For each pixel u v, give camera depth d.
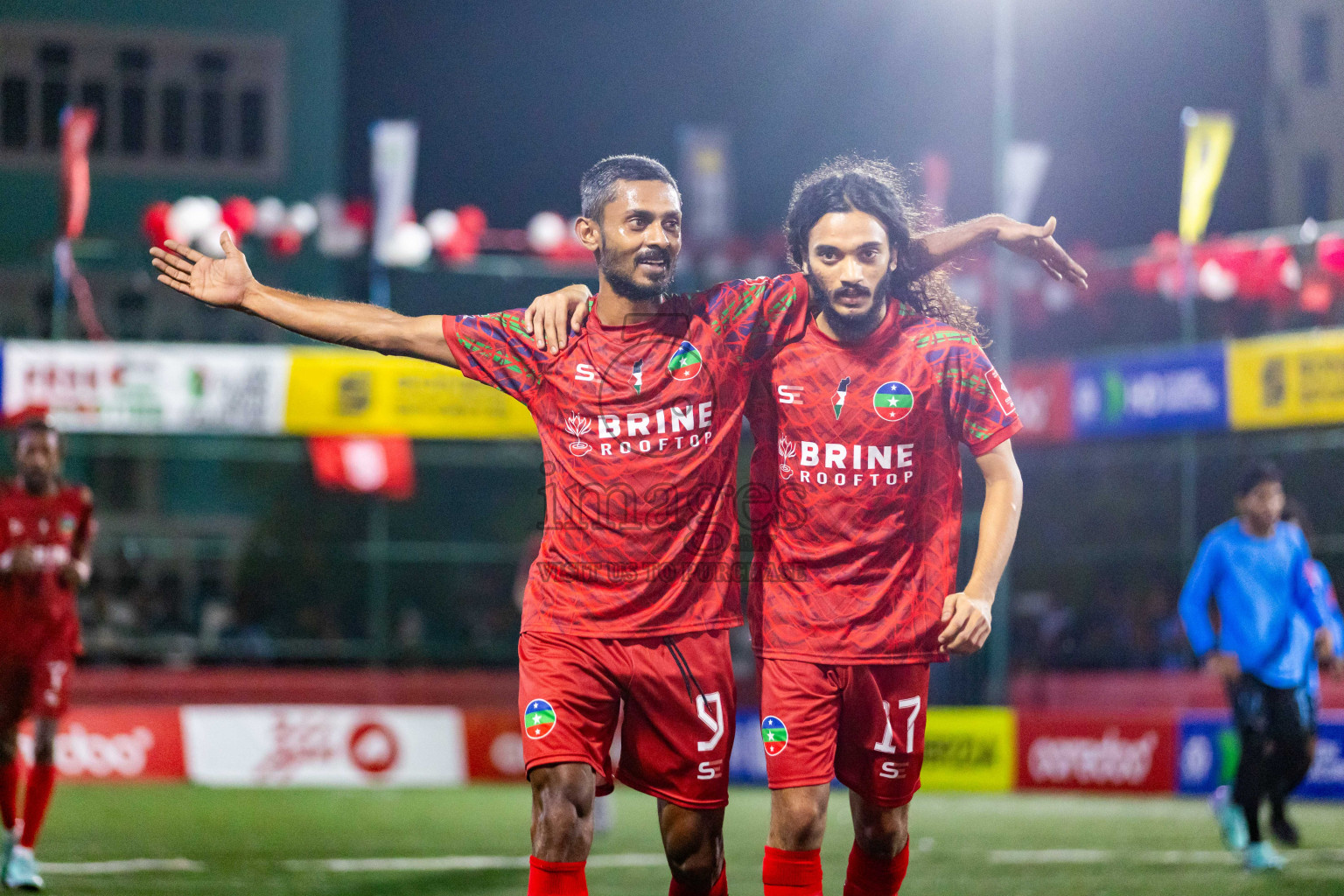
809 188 10.33
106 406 29.41
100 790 27.42
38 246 35.84
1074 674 34.88
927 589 10.29
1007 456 10.37
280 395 29.84
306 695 34.22
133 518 42.62
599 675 9.82
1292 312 32.94
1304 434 34.69
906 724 10.28
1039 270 34.56
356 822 22.48
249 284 10.11
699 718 9.91
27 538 16.80
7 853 15.80
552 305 10.02
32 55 50.16
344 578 37.91
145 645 35.41
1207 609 18.81
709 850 10.23
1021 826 22.73
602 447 9.85
